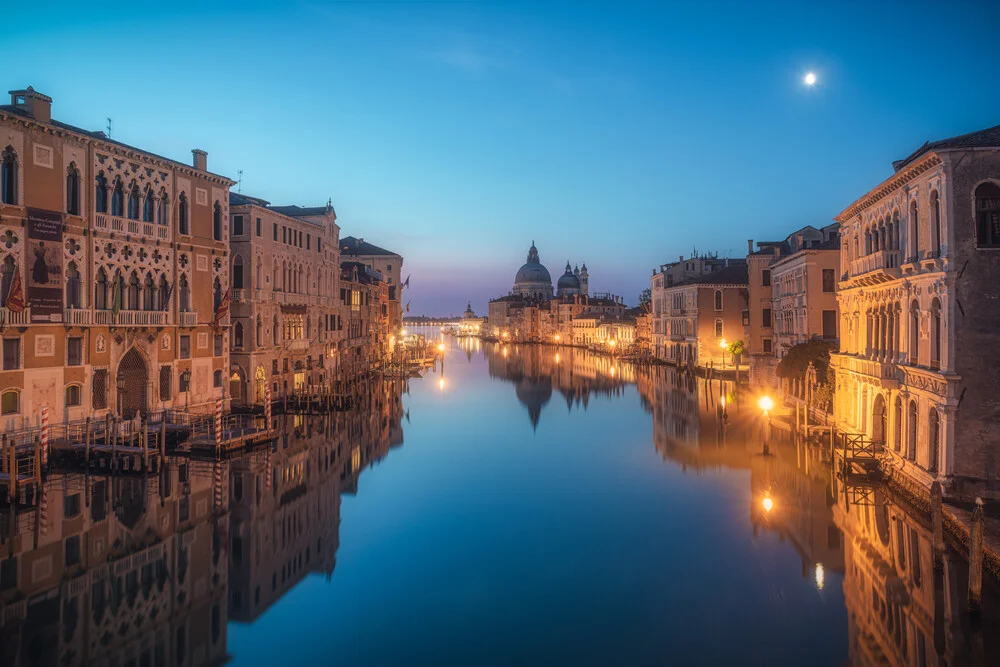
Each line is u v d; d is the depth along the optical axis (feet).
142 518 71.56
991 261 66.49
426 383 227.61
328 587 54.54
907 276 76.38
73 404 99.71
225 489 83.25
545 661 42.78
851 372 98.43
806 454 103.50
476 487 86.17
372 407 161.79
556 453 107.76
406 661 42.83
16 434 90.99
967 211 66.95
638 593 52.85
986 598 49.75
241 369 141.49
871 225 92.07
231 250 141.18
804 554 60.64
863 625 46.85
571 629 47.09
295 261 163.22
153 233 113.70
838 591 52.75
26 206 92.63
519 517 73.05
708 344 237.45
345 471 94.89
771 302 203.92
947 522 63.31
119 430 102.27
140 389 111.86
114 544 64.08
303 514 74.13
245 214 140.26
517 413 154.30
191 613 50.06
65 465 92.99
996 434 66.08
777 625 47.32
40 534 66.44
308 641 45.91
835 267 140.56
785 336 160.86
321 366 181.47
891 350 84.17
